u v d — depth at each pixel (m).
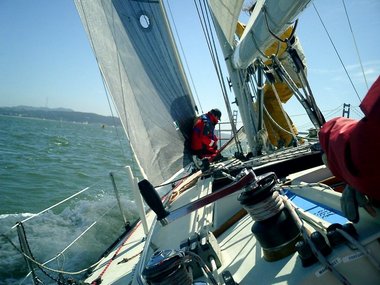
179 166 4.85
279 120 5.37
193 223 2.73
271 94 5.36
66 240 6.27
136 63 4.49
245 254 1.79
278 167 3.07
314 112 2.67
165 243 2.59
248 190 1.41
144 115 4.39
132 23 4.55
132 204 7.87
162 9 4.84
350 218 1.25
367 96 0.92
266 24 1.96
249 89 4.40
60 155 24.84
